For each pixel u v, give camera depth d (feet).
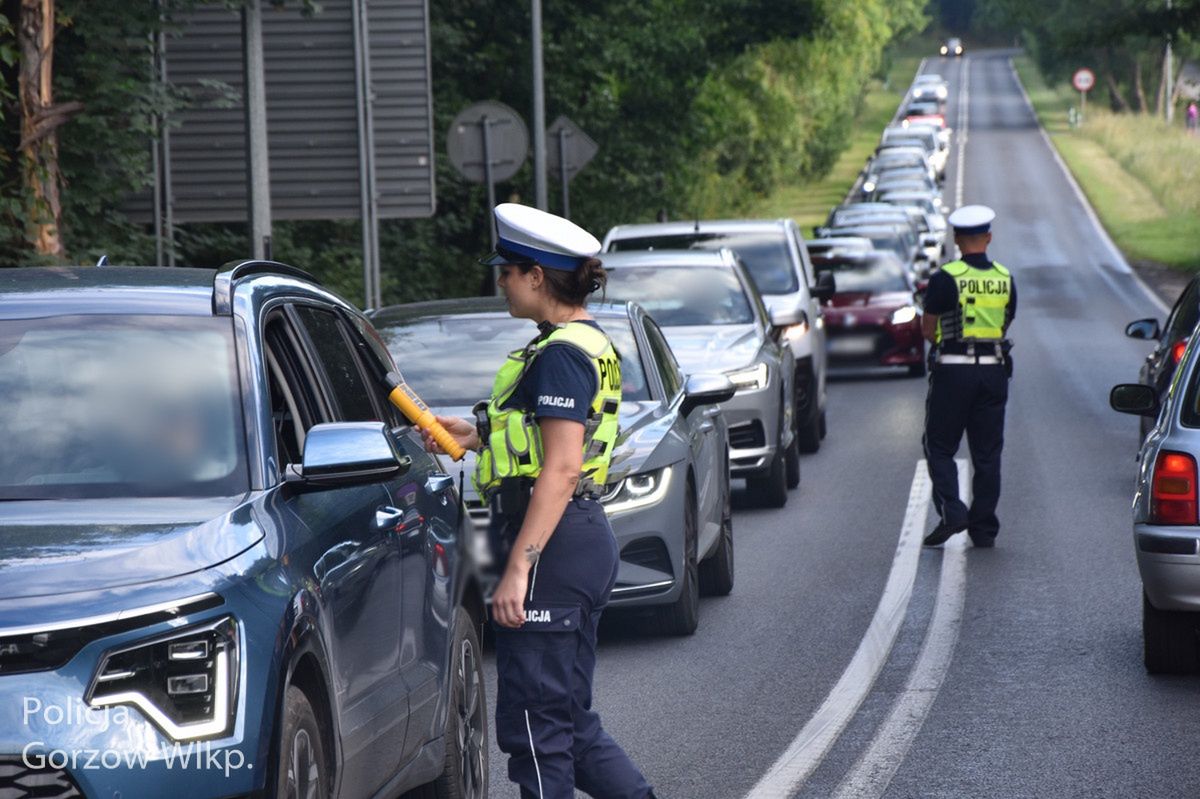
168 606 22.36
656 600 50.65
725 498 60.29
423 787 32.83
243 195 110.32
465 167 113.60
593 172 179.73
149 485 25.68
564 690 28.76
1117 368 146.20
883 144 458.50
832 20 316.81
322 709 25.45
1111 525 71.67
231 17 108.78
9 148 73.05
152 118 85.92
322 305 33.30
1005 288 67.00
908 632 52.80
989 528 67.72
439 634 32.42
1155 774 37.52
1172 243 311.06
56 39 83.20
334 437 26.48
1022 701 44.21
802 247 105.60
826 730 41.70
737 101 302.66
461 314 59.16
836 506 79.61
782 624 54.60
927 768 38.27
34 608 21.83
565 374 28.09
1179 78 627.05
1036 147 538.47
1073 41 258.98
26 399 26.78
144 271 30.94
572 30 172.76
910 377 143.64
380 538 29.32
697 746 40.47
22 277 30.22
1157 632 46.03
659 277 84.79
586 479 28.66
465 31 169.58
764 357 78.74
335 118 111.86
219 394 27.07
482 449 29.07
